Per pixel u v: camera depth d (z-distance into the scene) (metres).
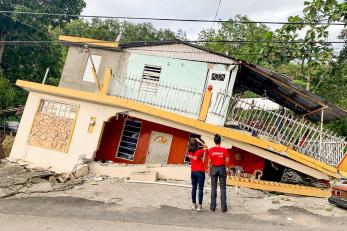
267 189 11.59
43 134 14.86
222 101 13.88
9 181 11.98
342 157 12.73
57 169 14.28
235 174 13.24
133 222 7.87
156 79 16.11
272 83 15.68
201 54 15.73
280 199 10.48
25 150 14.92
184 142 15.12
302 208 9.43
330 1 18.72
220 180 8.91
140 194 10.62
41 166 14.47
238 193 10.82
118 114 14.12
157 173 12.70
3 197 10.52
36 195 10.72
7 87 30.39
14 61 35.62
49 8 36.47
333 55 21.47
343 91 23.27
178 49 16.12
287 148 12.14
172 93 15.58
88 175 13.10
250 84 17.75
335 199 9.53
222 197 8.82
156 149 15.36
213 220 8.07
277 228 7.59
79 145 14.22
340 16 18.58
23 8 33.28
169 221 7.96
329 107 13.36
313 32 19.56
